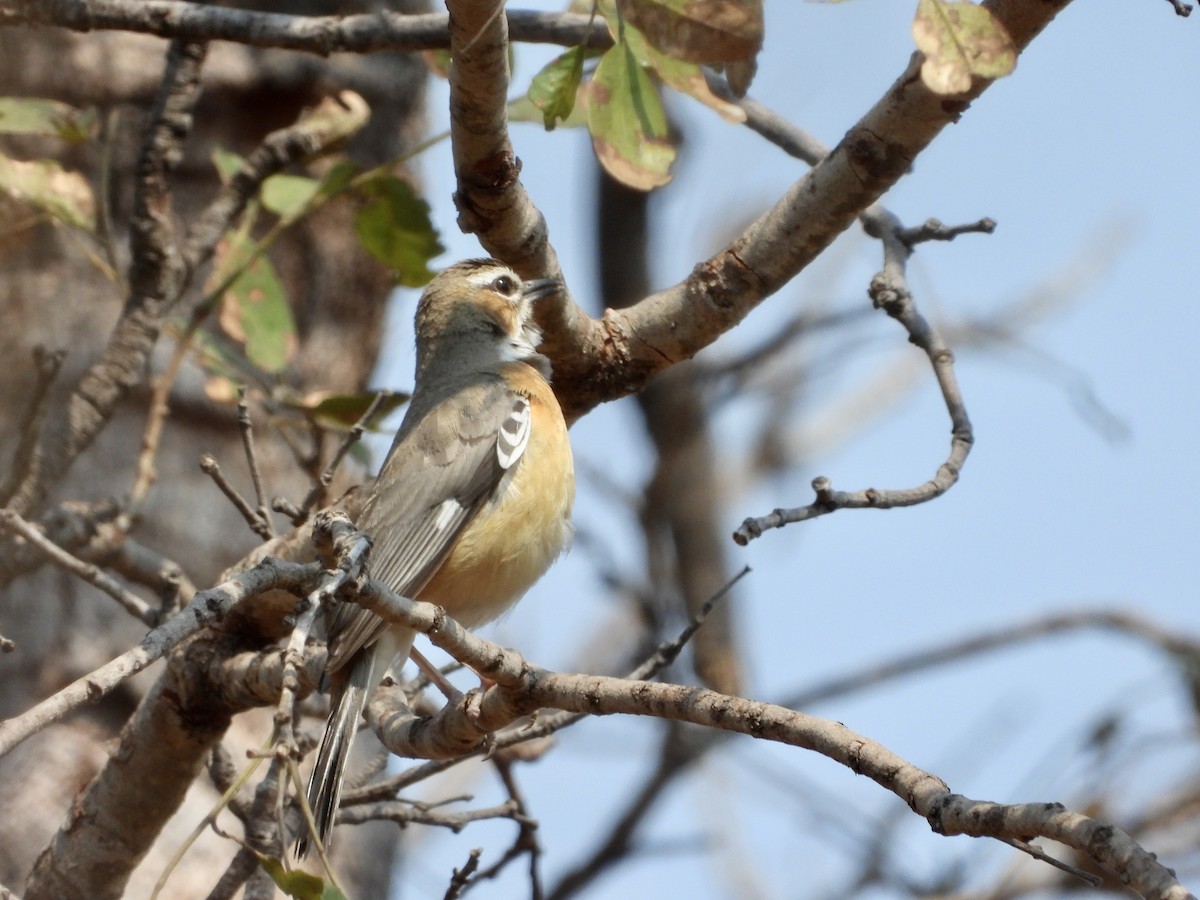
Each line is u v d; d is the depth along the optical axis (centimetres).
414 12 1484
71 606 1255
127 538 1119
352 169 1111
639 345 1055
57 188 1079
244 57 1400
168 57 1089
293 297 1379
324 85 1413
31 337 1265
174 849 1195
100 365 1077
